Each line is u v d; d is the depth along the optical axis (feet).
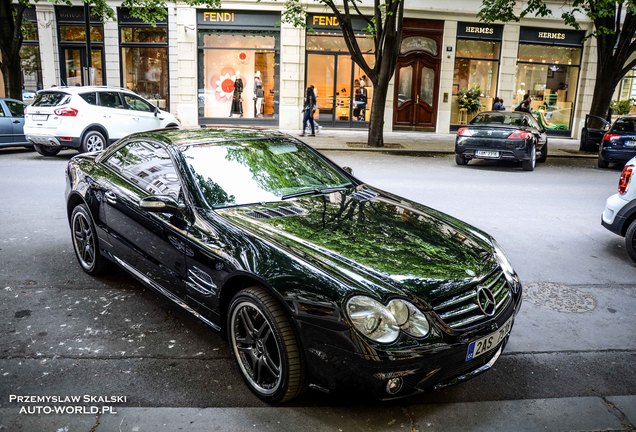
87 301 15.11
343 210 12.88
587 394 11.22
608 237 23.53
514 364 12.38
